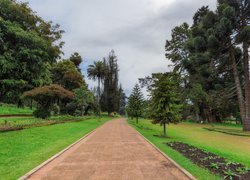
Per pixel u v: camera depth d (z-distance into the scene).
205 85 55.19
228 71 51.06
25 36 21.14
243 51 36.19
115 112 88.94
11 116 33.09
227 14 32.28
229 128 41.06
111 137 19.52
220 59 41.06
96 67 69.81
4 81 21.77
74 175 7.73
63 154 11.50
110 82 84.94
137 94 46.81
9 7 21.06
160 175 7.75
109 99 84.12
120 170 8.41
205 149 13.95
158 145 14.66
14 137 14.16
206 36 35.53
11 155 10.33
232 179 7.16
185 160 9.90
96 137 19.39
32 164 8.98
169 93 22.55
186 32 59.47
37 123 22.25
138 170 8.41
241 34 32.41
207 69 42.97
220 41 33.81
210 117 59.22
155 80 23.19
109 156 11.05
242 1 34.59
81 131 23.66
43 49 24.11
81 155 11.27
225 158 10.55
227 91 45.16
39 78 25.05
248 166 9.38
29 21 23.00
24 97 27.42
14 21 21.38
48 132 18.27
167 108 22.03
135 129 29.50
